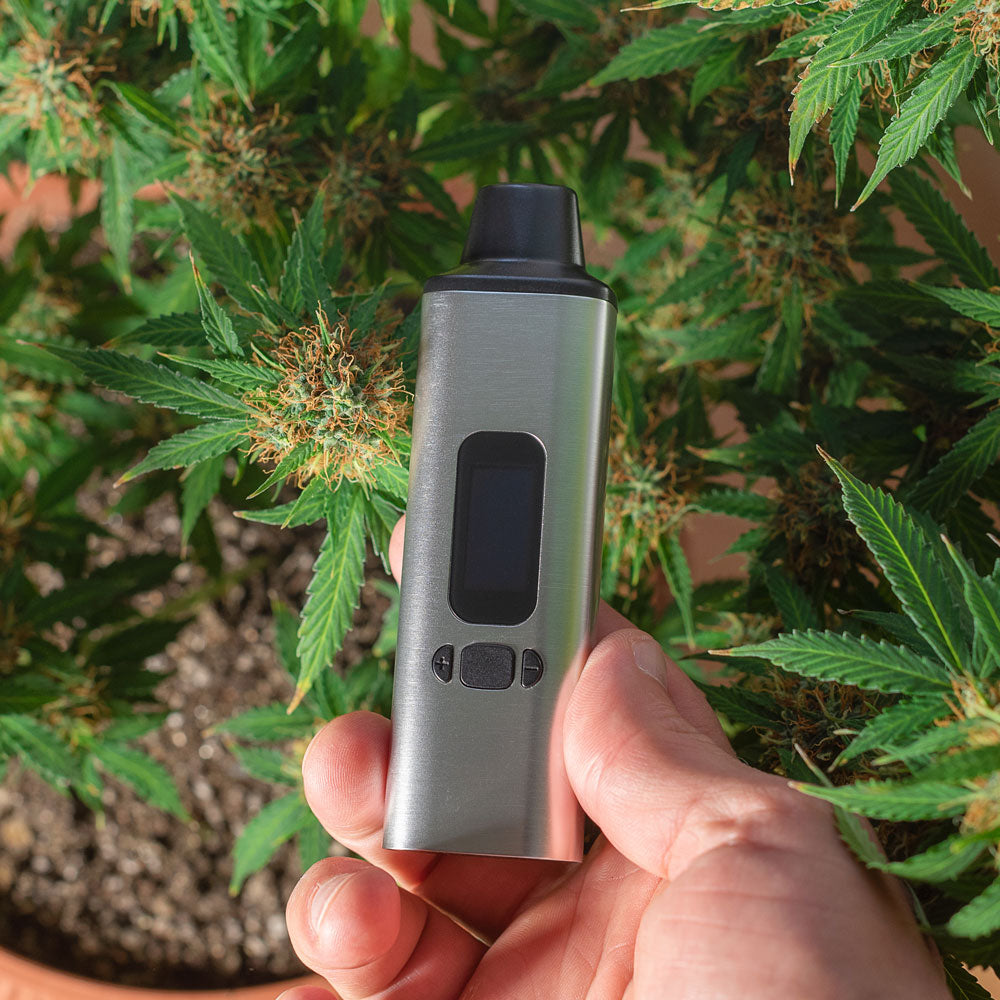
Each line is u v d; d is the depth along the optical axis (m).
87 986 1.46
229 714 1.72
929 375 0.95
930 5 0.74
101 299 1.57
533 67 1.47
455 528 0.75
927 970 0.62
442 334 0.75
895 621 0.75
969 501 0.93
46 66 1.13
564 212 0.78
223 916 1.60
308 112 1.20
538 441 0.74
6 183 1.80
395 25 1.31
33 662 1.24
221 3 1.04
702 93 1.04
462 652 0.74
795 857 0.62
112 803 1.67
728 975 0.60
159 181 1.15
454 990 0.92
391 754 0.76
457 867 0.93
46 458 1.62
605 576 1.18
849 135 0.81
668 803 0.69
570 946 0.86
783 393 1.27
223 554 1.78
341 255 0.95
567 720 0.75
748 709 0.86
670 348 1.46
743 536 1.05
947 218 0.94
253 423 0.86
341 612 0.87
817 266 1.13
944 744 0.59
